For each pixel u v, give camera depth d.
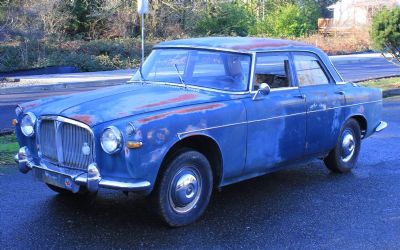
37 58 23.30
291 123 5.68
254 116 5.21
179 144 4.74
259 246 4.42
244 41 5.71
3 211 5.12
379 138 9.10
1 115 11.12
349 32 39.69
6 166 6.79
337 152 6.64
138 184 4.27
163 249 4.29
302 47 6.11
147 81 5.64
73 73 21.38
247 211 5.30
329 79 6.46
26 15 24.34
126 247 4.31
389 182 6.47
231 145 5.02
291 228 4.86
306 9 47.53
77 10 29.75
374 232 4.80
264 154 5.41
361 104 6.82
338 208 5.46
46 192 5.76
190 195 4.81
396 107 12.62
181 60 5.60
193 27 33.19
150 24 30.86
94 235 4.56
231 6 35.75
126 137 4.23
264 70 5.52
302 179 6.55
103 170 4.37
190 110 4.67
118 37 29.75
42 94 15.04
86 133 4.41
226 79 5.29
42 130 4.83
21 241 4.39
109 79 18.38
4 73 20.61
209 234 4.65
